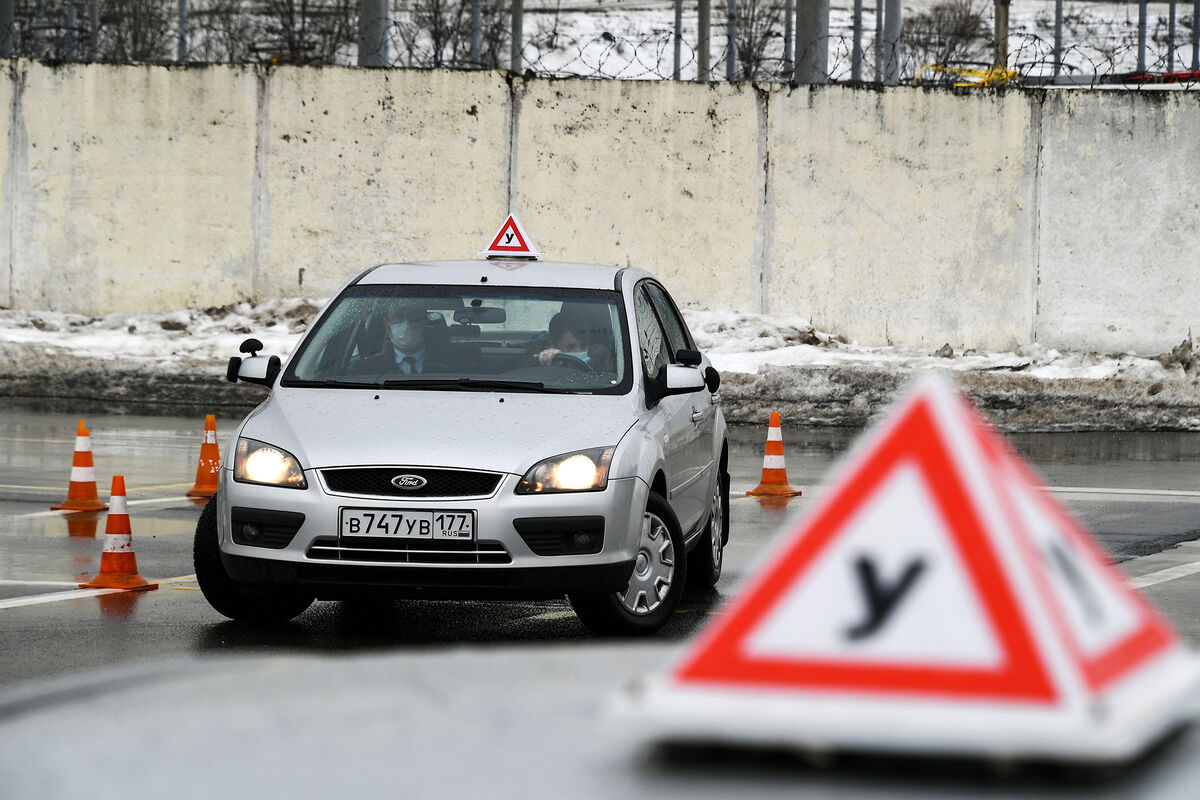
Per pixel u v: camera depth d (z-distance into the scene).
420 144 94.38
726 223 93.19
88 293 96.44
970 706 5.06
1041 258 92.19
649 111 93.12
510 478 25.75
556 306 30.48
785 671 5.26
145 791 5.49
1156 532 42.38
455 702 6.46
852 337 93.06
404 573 25.59
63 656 25.27
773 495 49.41
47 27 115.69
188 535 39.78
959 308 92.56
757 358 86.50
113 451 59.81
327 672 7.03
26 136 96.19
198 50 162.50
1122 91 91.31
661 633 27.88
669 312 35.16
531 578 25.64
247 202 95.50
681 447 30.05
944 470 5.30
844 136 92.44
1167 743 5.50
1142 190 91.56
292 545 25.89
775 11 193.12
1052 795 5.06
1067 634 5.11
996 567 5.15
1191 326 91.88
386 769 5.59
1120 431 78.25
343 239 95.19
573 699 6.47
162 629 27.75
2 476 51.78
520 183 94.00
